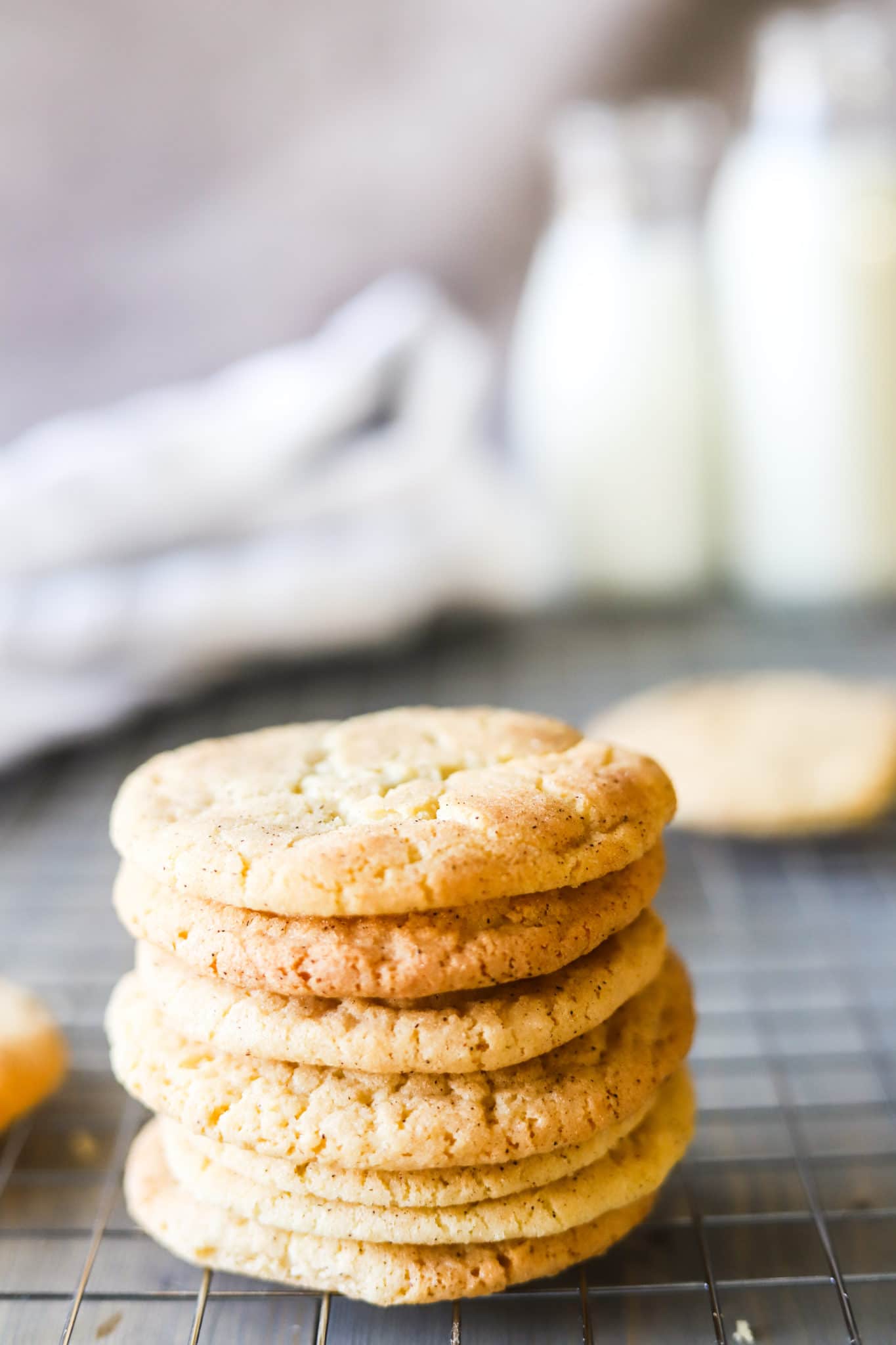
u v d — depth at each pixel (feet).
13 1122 1.18
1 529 1.66
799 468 2.02
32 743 1.62
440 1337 1.00
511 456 2.38
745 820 1.44
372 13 2.19
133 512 1.73
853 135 1.96
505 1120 0.97
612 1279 1.04
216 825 0.99
